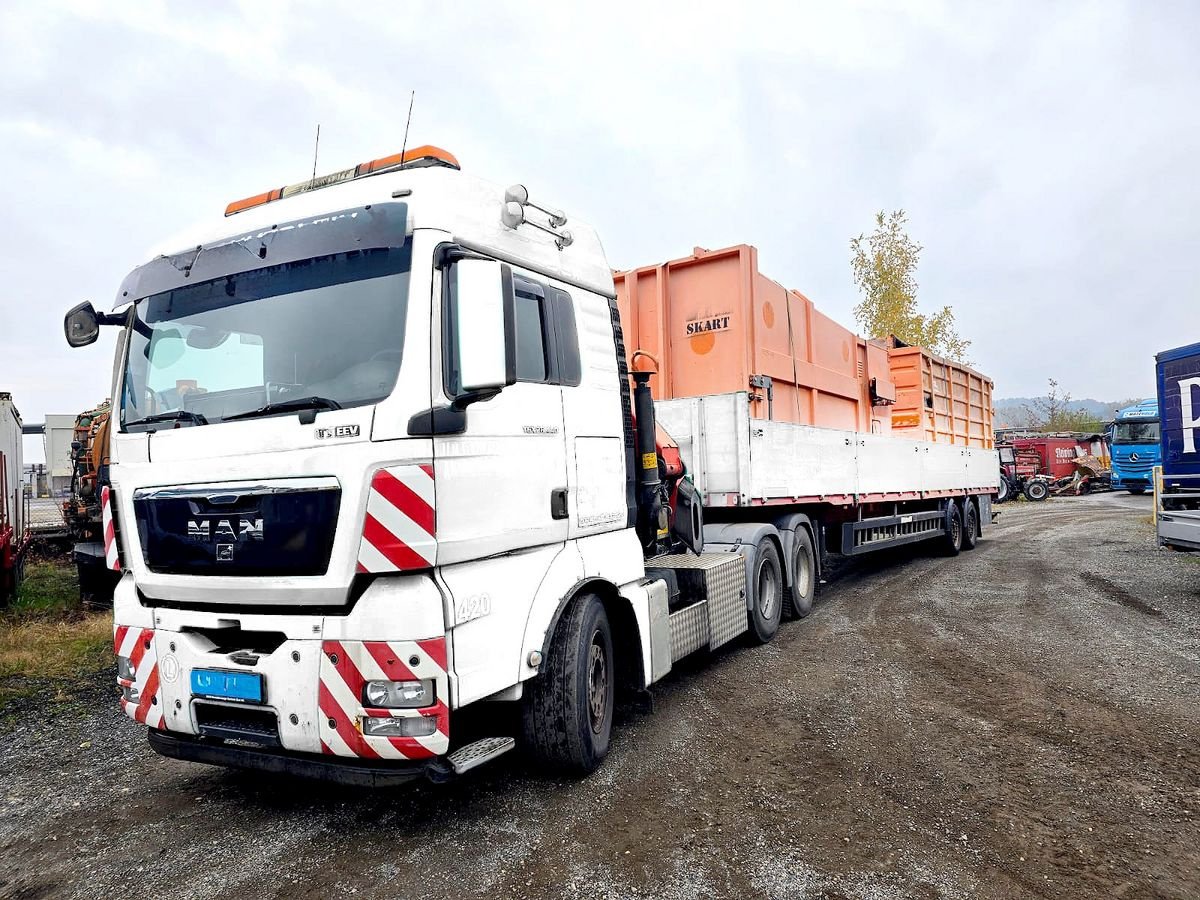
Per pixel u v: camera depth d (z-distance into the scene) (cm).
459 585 332
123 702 378
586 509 433
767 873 314
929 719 493
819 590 995
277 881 316
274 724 330
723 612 614
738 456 673
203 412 361
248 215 382
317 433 320
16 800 406
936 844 335
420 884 310
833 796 385
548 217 432
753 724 493
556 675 397
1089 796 380
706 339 759
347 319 338
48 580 1179
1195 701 518
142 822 376
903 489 1065
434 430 322
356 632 311
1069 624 750
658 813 370
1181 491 971
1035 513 2353
